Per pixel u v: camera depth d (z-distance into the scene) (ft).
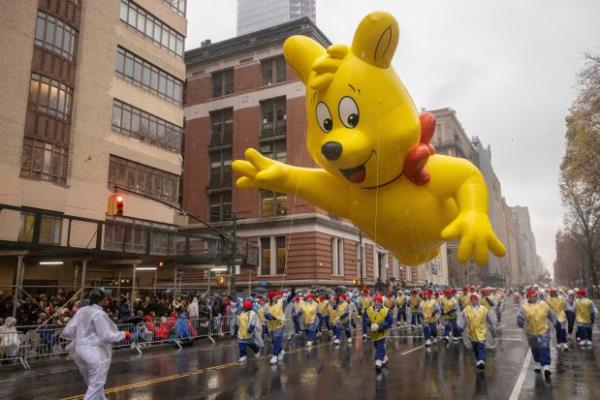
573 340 56.03
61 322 49.34
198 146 133.28
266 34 127.03
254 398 29.76
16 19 67.82
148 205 88.28
